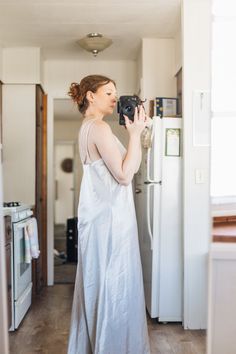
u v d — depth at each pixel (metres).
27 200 3.39
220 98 1.93
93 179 1.95
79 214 1.97
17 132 3.33
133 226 1.96
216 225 1.88
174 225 2.77
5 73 3.23
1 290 1.81
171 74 3.04
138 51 3.20
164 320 2.72
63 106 3.62
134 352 1.95
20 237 2.67
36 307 2.93
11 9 2.60
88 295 1.93
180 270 2.76
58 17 2.70
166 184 2.77
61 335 2.43
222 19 1.96
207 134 2.55
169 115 2.94
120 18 2.71
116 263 1.92
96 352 1.91
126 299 1.94
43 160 3.55
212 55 1.95
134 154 1.94
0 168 1.86
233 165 1.90
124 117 2.01
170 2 2.54
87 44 2.95
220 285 1.87
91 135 1.94
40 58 3.25
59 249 4.96
